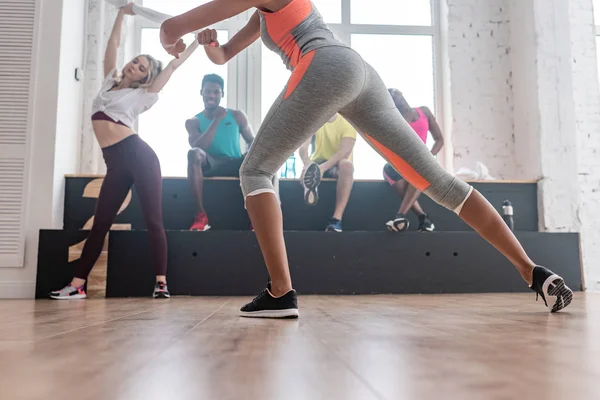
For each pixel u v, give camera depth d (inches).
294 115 53.0
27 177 140.2
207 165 153.6
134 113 126.2
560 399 16.5
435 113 198.4
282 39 55.9
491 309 69.1
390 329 41.9
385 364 24.3
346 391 18.1
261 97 193.5
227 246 129.5
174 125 188.7
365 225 158.4
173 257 128.6
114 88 126.1
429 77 202.1
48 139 142.2
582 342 32.6
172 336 37.3
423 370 22.6
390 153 57.6
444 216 157.6
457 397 17.0
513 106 188.1
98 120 121.8
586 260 177.8
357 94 54.2
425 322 48.8
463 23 191.6
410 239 133.4
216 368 23.4
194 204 151.6
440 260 133.5
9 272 137.1
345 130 154.1
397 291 131.9
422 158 57.3
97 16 176.6
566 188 164.1
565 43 170.4
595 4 207.6
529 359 25.7
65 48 149.7
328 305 81.3
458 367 23.3
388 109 56.7
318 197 148.6
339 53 53.0
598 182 183.2
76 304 92.5
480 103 188.7
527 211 162.7
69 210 148.3
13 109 141.9
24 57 143.7
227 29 196.4
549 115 167.8
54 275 127.2
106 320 53.7
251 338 35.9
